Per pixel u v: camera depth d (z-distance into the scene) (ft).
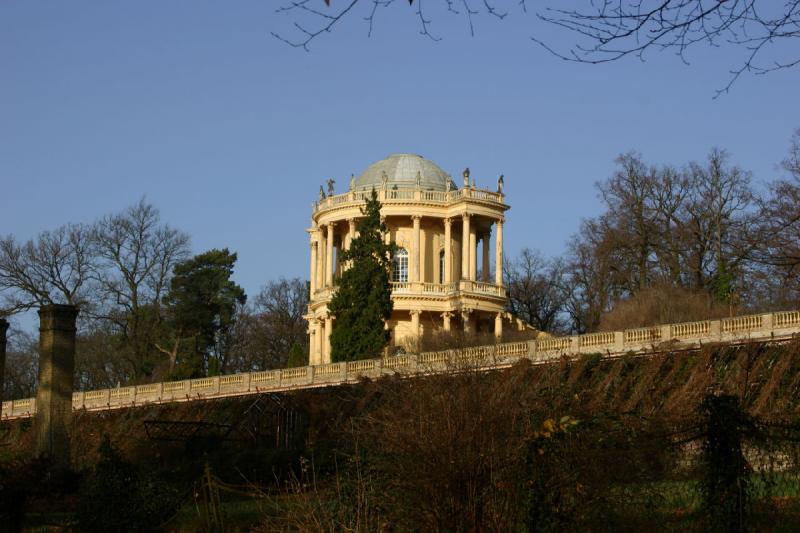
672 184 309.01
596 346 195.42
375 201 296.51
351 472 82.38
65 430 173.06
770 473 74.59
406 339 316.81
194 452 208.85
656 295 276.21
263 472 164.25
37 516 130.21
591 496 69.97
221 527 104.27
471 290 354.54
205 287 403.75
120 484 106.52
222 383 263.49
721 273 270.26
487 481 73.72
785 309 229.86
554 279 419.54
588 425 71.56
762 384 163.02
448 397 76.64
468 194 360.48
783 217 96.73
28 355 431.84
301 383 248.73
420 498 74.38
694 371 171.01
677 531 71.26
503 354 206.08
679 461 73.20
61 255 340.18
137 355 356.38
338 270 386.52
